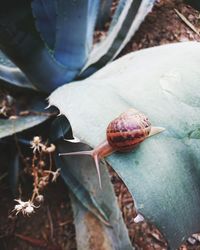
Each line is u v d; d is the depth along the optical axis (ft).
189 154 0.64
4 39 0.83
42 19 0.97
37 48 0.89
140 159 0.62
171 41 1.20
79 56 0.99
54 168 1.03
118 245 0.88
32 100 1.06
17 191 1.01
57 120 0.92
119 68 0.80
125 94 0.69
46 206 1.02
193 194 0.64
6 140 1.00
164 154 0.63
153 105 0.67
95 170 0.91
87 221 0.91
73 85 0.76
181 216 0.62
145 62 0.75
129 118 0.61
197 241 0.98
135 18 1.03
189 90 0.68
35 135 1.01
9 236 1.00
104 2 1.24
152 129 0.63
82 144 0.92
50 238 1.00
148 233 0.99
